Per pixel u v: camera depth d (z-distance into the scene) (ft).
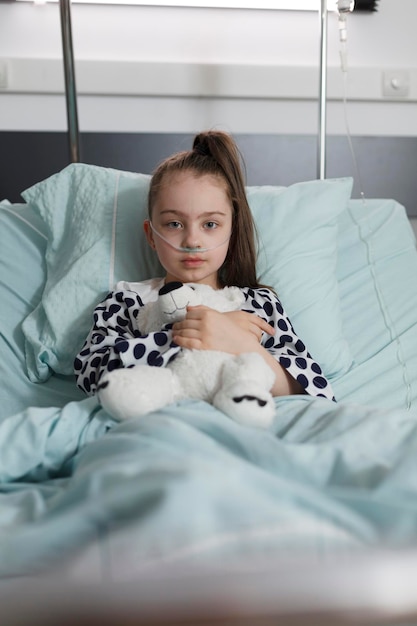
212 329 3.76
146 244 4.94
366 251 5.59
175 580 1.33
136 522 1.84
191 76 6.88
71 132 6.16
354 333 5.12
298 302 4.82
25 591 1.33
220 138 4.61
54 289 4.73
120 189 5.11
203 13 6.92
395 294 5.38
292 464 2.55
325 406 3.47
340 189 5.32
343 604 1.27
